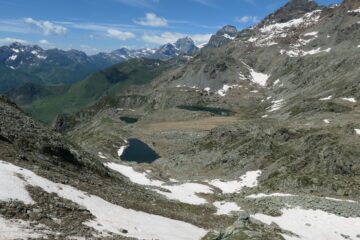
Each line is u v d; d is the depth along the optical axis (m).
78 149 59.53
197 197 61.41
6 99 63.50
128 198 41.41
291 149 96.62
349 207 52.34
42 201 27.39
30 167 34.88
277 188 72.94
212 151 119.81
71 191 32.72
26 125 50.75
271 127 123.62
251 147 107.69
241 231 28.00
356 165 78.00
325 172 77.81
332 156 80.62
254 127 131.00
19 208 24.67
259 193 67.25
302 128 111.38
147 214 36.38
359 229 46.19
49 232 22.59
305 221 46.62
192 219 40.97
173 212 41.91
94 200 33.22
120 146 177.75
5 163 32.25
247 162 100.12
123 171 79.75
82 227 25.53
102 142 178.75
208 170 107.75
